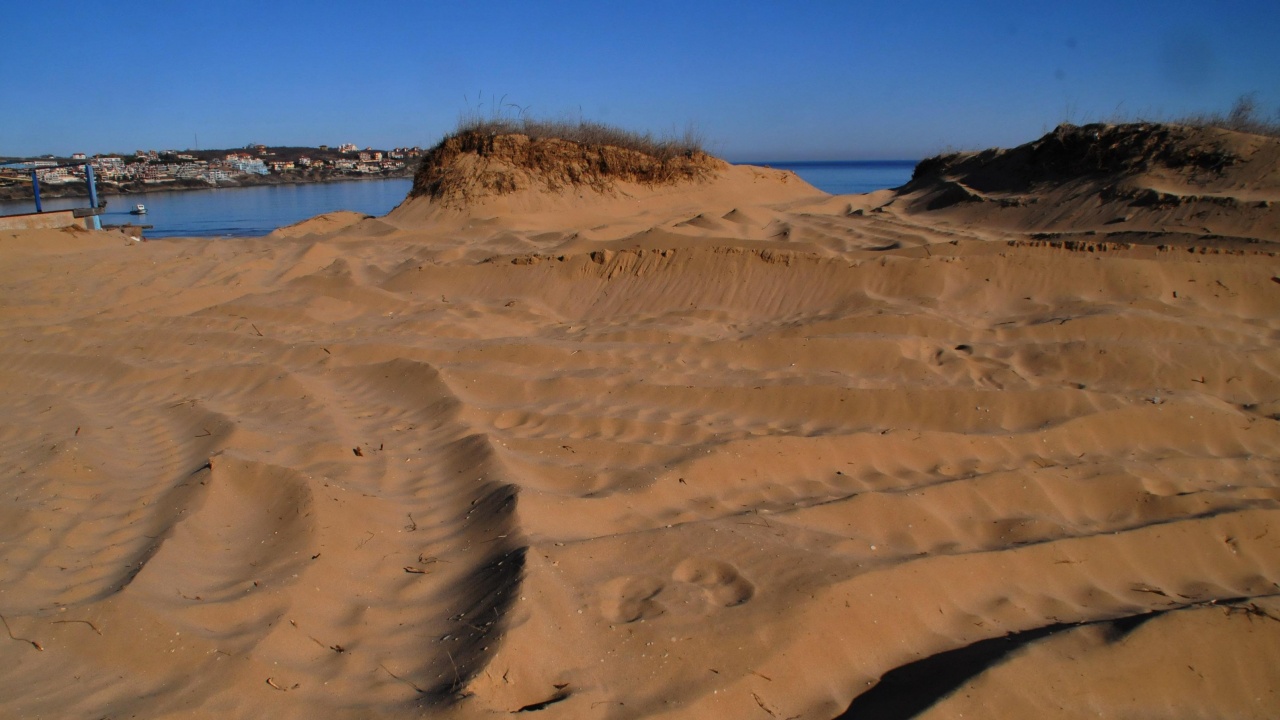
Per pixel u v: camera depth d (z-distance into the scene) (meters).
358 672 3.47
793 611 3.70
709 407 6.73
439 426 6.43
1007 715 3.25
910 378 7.01
